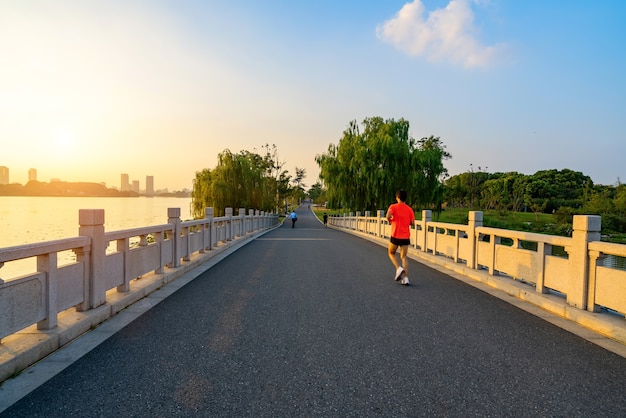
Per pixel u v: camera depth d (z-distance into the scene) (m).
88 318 4.63
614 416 2.77
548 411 2.84
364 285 7.47
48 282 4.09
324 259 11.46
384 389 3.16
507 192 83.06
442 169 32.56
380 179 31.94
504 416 2.76
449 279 8.19
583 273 5.08
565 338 4.44
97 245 5.07
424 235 12.45
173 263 8.58
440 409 2.85
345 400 2.97
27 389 3.12
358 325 4.89
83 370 3.49
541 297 5.84
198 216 39.38
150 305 5.82
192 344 4.18
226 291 6.87
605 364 3.71
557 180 87.25
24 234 36.06
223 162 40.53
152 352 3.94
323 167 35.97
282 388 3.16
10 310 3.54
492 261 7.79
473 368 3.59
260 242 18.05
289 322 5.00
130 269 6.26
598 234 5.06
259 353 3.93
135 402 2.92
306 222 57.62
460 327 4.83
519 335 4.53
